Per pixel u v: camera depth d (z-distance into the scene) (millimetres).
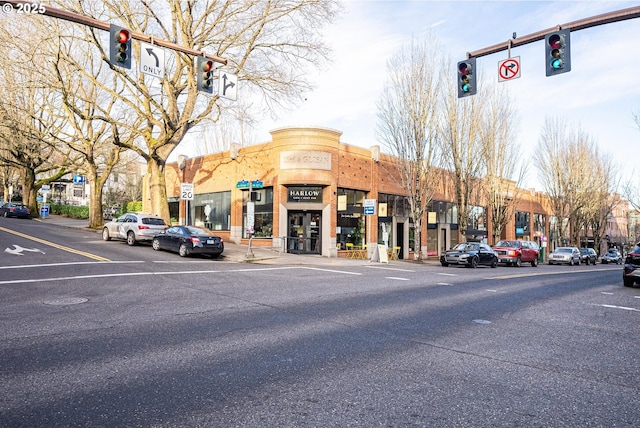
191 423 3463
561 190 41062
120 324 6840
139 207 44281
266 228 25891
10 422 3436
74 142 34000
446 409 3836
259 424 3467
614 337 6680
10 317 7160
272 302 9062
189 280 12109
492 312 8578
